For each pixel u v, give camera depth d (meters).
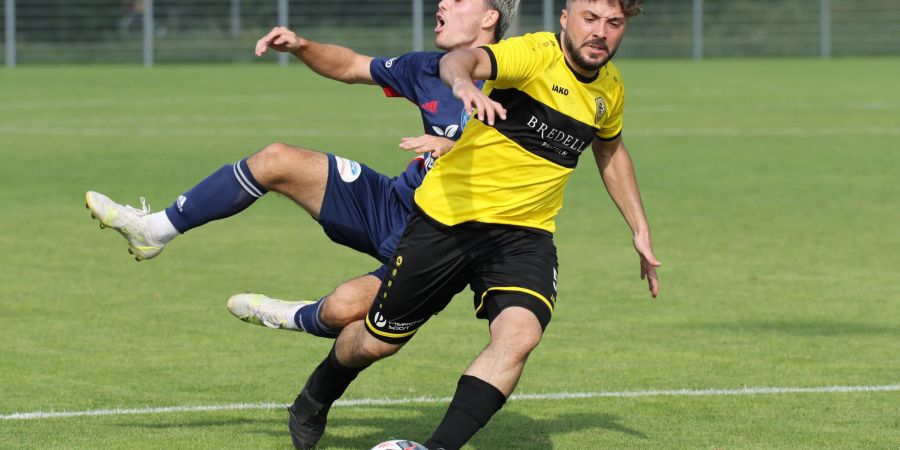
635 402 15.23
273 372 16.61
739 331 19.16
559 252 25.81
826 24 99.12
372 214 13.14
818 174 37.38
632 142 45.66
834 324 19.62
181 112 56.84
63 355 17.39
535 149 11.55
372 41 95.62
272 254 25.52
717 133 48.44
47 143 44.66
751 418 14.52
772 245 26.59
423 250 11.77
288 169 12.93
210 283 22.62
